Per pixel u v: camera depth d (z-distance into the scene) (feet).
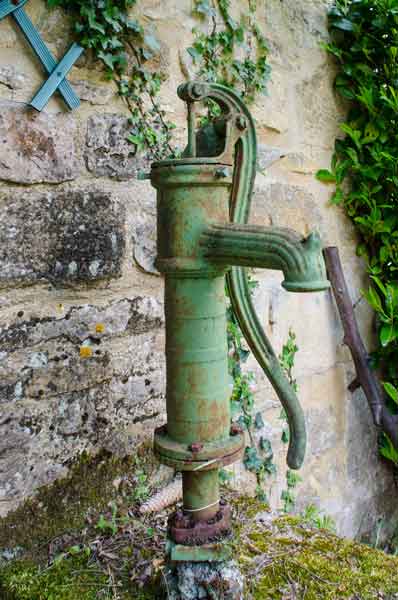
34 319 3.43
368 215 6.02
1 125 3.24
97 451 3.79
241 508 4.04
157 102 4.11
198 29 4.38
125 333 3.93
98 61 3.70
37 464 3.47
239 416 4.85
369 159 5.92
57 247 3.51
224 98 2.75
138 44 3.92
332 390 5.98
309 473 5.70
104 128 3.76
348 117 5.96
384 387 6.04
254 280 4.98
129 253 3.93
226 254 2.51
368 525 6.56
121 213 3.86
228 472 4.56
